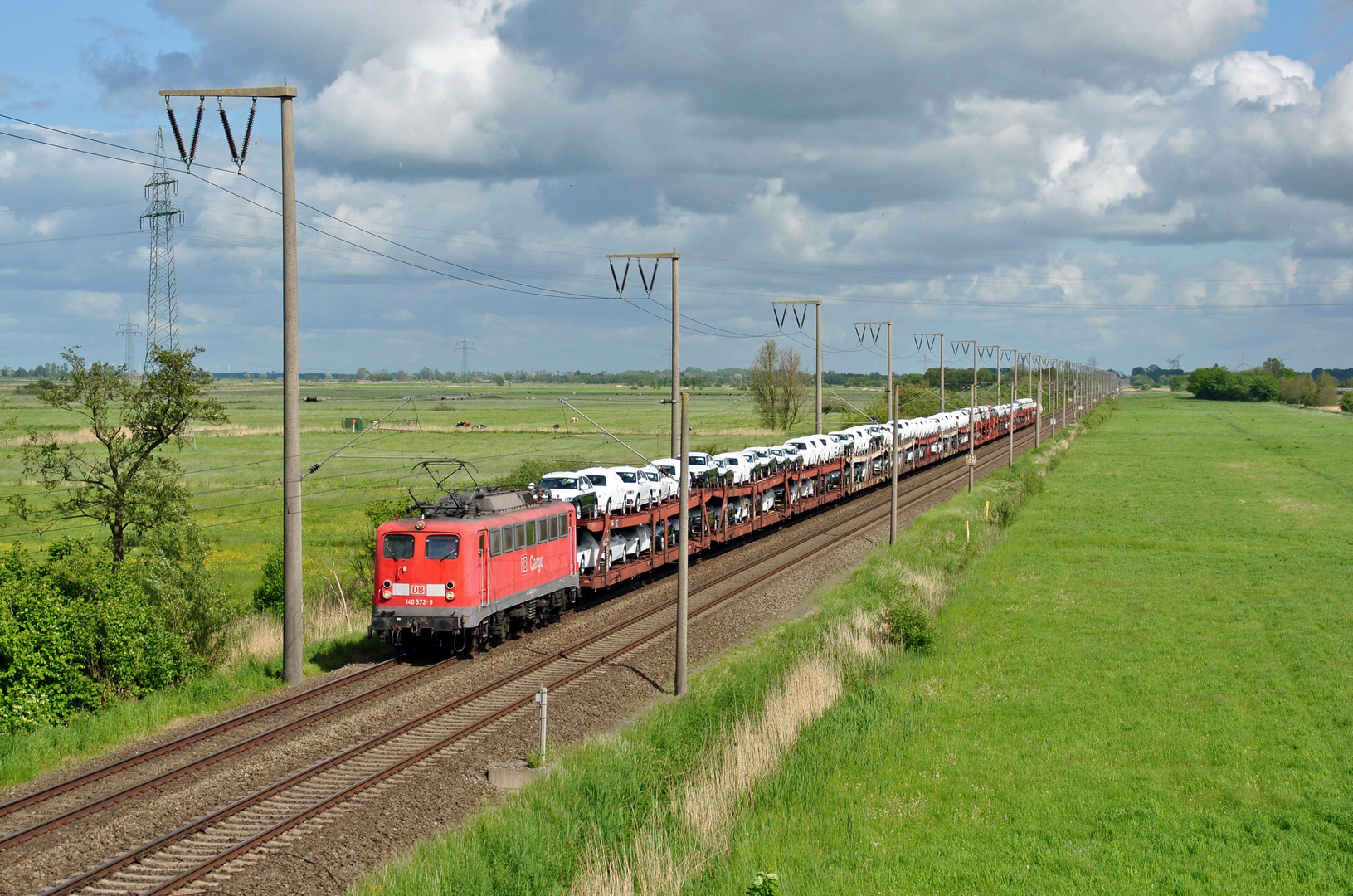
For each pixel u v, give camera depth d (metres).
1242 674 24.77
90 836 14.97
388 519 35.69
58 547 24.80
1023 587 36.31
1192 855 15.27
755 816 16.59
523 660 25.98
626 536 36.16
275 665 24.95
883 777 18.61
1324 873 14.45
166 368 27.62
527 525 28.47
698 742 19.55
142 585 24.53
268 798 16.53
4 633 20.48
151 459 28.58
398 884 13.06
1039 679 24.67
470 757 18.77
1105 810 17.00
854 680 24.70
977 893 14.09
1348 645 26.83
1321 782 17.89
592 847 14.70
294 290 24.12
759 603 33.62
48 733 19.52
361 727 20.42
